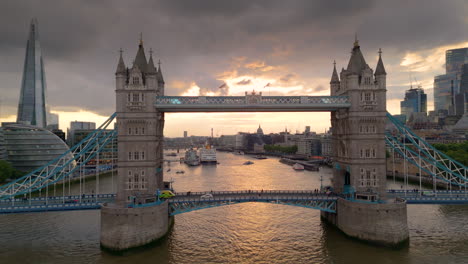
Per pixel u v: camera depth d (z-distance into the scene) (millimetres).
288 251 61188
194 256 58969
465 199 71938
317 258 57781
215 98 70438
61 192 118688
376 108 70938
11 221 81312
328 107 71625
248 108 72188
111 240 59531
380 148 70562
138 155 67688
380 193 70125
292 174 179625
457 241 65375
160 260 56938
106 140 76875
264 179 157875
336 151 78688
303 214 87688
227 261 56938
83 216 86312
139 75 68188
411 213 86750
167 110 71812
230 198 71438
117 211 59844
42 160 148875
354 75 70562
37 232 72500
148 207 61219
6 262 55969
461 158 127000
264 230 73875
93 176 167375
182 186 137000
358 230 64125
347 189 75750
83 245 64062
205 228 75500
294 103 71000
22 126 149750
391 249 60688
